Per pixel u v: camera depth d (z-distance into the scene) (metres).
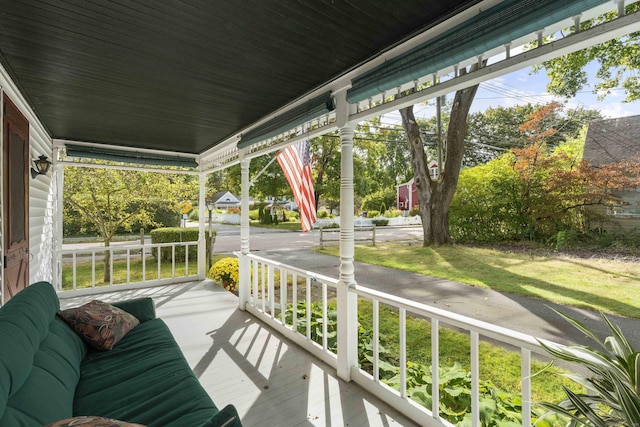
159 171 5.56
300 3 1.57
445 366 2.65
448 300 3.39
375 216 17.94
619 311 2.65
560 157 5.73
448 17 1.66
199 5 1.59
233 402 2.16
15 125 2.58
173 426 1.23
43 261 4.12
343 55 2.12
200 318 3.83
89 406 1.38
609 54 5.75
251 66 2.29
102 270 7.91
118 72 2.38
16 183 2.62
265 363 2.71
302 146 3.57
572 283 3.29
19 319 1.33
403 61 1.88
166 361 1.86
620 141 5.72
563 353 1.16
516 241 5.67
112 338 2.08
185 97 2.91
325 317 2.78
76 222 9.84
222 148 4.79
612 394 1.07
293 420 1.97
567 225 5.04
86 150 4.77
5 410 0.89
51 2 1.56
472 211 6.39
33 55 2.12
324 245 10.59
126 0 1.55
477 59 1.58
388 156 18.88
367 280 4.46
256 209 24.39
